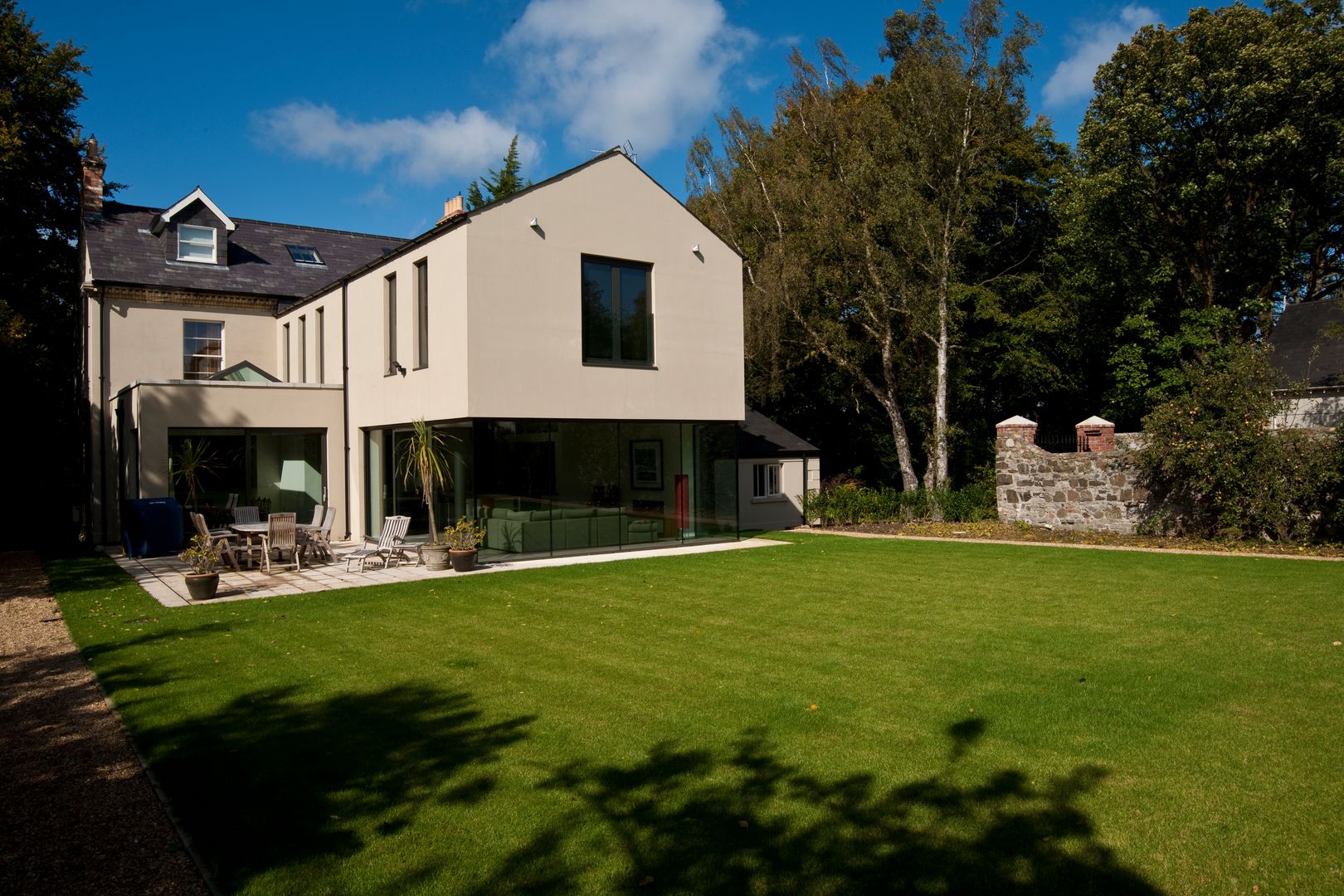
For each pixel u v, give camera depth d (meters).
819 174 22.98
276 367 21.98
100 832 4.18
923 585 10.90
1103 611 8.95
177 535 15.40
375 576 12.66
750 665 7.01
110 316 19.81
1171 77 21.81
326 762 5.00
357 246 25.33
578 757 5.02
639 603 9.94
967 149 21.44
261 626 8.92
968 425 27.97
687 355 16.52
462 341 13.64
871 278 21.77
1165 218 24.06
